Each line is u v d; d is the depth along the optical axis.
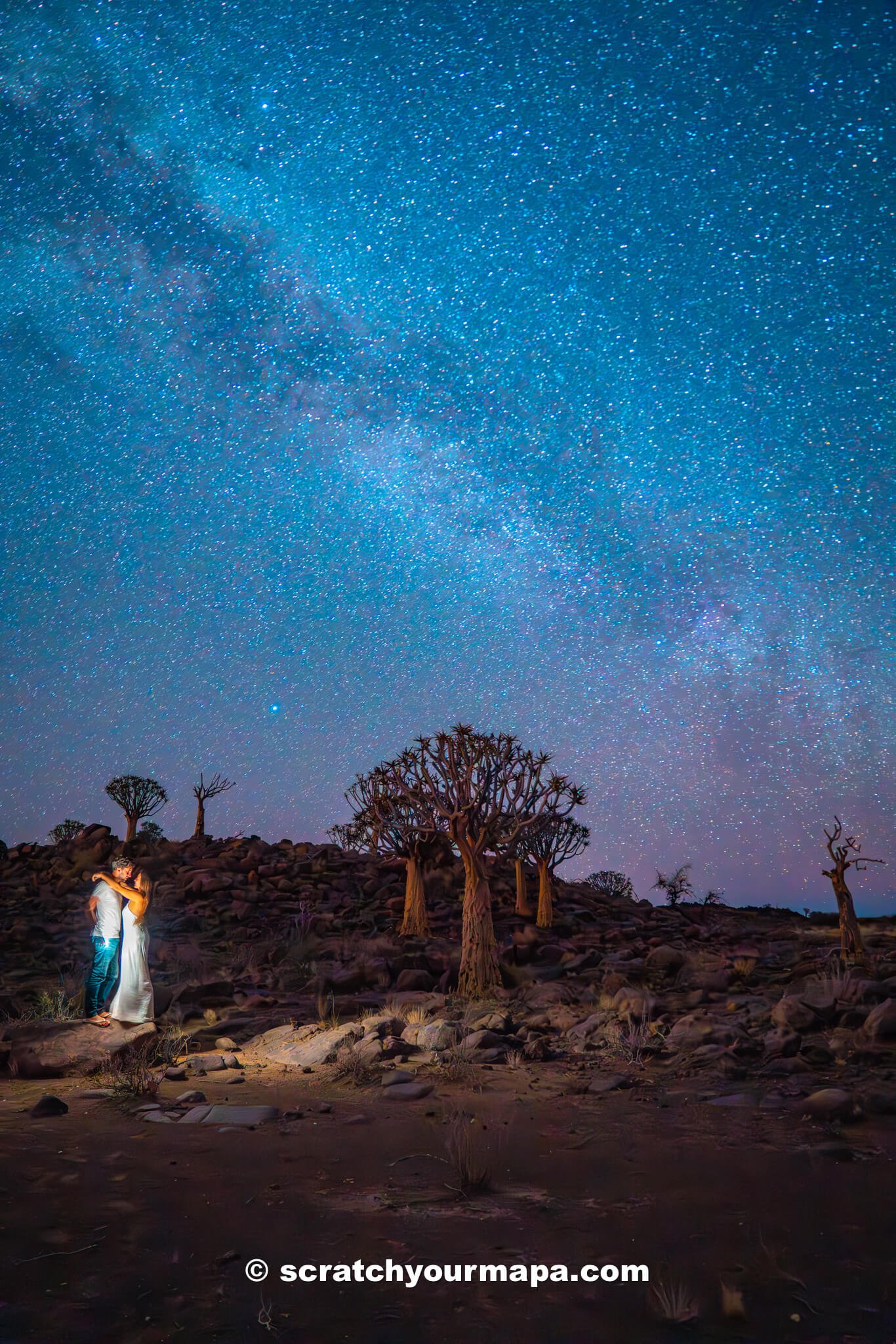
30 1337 3.57
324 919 23.17
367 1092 8.09
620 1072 8.82
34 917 24.30
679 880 33.16
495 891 27.42
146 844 32.62
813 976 14.44
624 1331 3.65
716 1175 5.58
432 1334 3.62
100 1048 9.05
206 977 15.82
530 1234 4.63
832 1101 6.90
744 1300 3.88
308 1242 4.53
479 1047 9.75
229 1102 7.64
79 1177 5.52
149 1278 4.10
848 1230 4.61
